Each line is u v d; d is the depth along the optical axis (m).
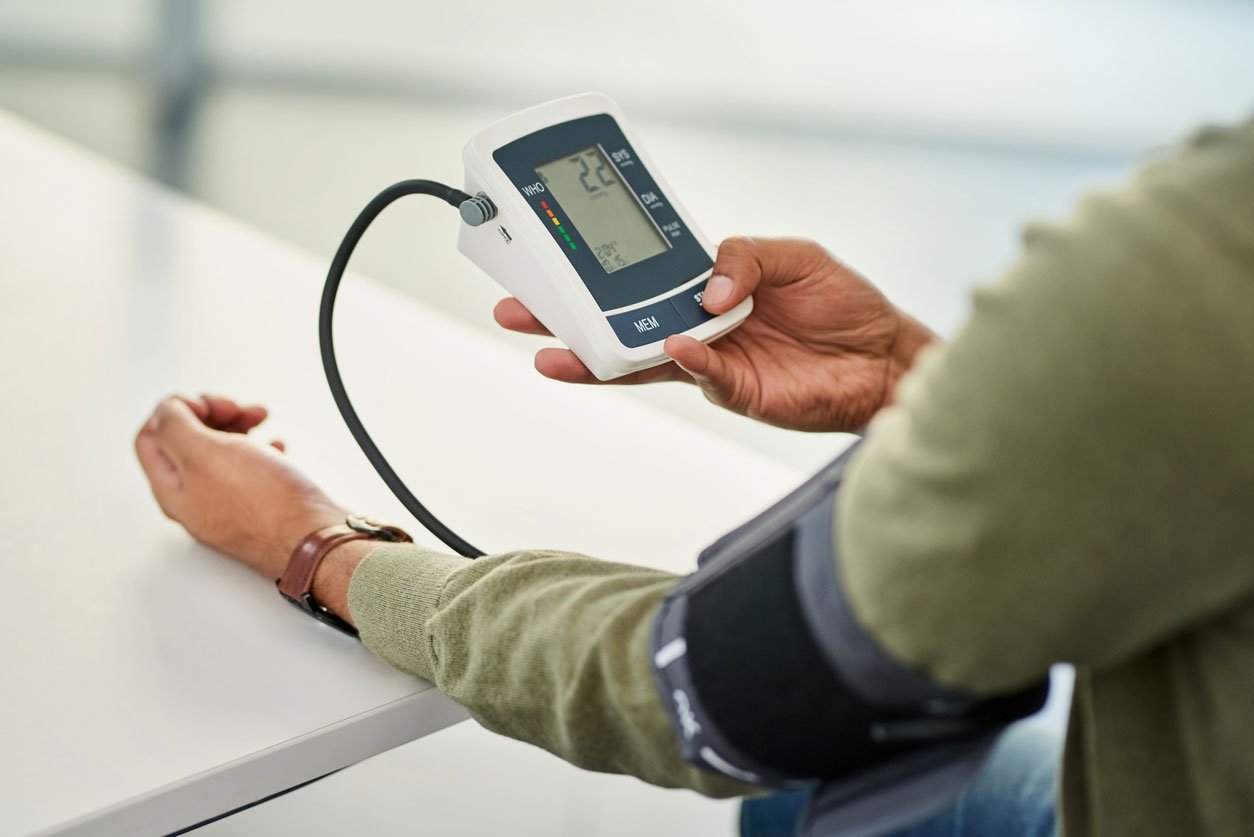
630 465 1.22
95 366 1.24
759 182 4.64
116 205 1.67
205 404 1.04
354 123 4.69
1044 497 0.47
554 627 0.69
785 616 0.56
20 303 1.35
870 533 0.52
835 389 1.09
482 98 5.19
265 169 4.12
